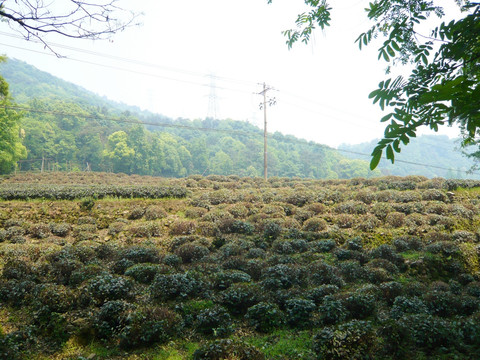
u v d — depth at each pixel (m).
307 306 8.44
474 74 3.51
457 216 17.25
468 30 3.18
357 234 15.53
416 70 3.56
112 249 13.62
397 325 6.94
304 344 7.34
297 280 10.76
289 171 101.50
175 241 14.92
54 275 10.91
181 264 12.96
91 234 16.36
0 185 30.89
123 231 16.88
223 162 100.56
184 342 7.68
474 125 2.80
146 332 7.45
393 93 3.49
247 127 149.38
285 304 9.01
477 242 14.38
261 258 13.46
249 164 103.12
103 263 12.51
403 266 12.30
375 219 17.48
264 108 45.66
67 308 8.64
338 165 116.00
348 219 17.95
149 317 7.86
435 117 2.88
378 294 9.62
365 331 6.78
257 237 15.99
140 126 90.12
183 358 7.00
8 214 18.36
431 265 12.09
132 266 11.61
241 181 37.81
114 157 82.50
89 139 93.56
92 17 4.51
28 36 4.49
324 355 6.61
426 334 6.76
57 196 21.52
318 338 7.05
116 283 9.52
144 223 17.47
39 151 81.94
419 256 13.02
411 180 27.23
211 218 18.34
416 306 8.38
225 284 10.41
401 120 3.12
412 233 15.85
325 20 5.70
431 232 15.31
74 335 7.69
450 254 12.58
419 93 3.34
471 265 12.10
